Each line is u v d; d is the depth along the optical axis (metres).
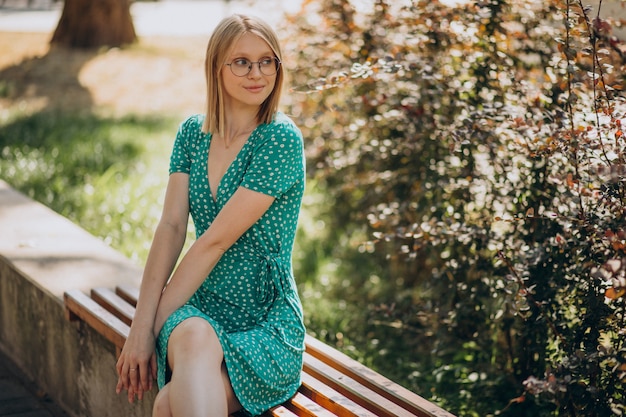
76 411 3.84
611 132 2.96
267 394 2.84
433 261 4.70
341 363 3.08
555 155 3.27
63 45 15.05
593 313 3.09
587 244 2.99
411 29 4.48
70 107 11.21
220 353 2.70
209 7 21.06
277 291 2.98
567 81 3.39
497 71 3.94
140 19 18.73
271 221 2.96
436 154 4.46
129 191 6.97
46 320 4.00
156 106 11.45
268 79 2.93
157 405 2.64
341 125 5.33
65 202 6.67
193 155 3.07
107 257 4.37
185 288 2.87
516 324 3.87
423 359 4.52
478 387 3.88
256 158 2.91
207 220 3.04
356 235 6.04
